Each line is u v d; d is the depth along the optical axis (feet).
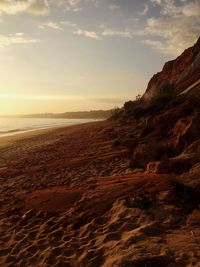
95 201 23.18
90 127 129.18
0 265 17.15
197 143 29.53
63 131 132.05
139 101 130.31
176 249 14.49
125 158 40.45
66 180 33.96
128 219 18.93
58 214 23.09
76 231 19.62
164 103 72.64
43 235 19.83
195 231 16.26
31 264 16.65
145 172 29.63
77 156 50.37
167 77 188.75
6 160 59.98
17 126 297.12
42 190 30.68
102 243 16.97
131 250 14.97
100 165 39.40
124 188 24.21
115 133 69.26
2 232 21.75
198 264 12.93
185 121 35.14
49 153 60.80
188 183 22.67
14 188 34.09
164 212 18.95
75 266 15.46
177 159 27.32
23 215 24.17
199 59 147.02
